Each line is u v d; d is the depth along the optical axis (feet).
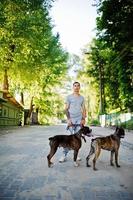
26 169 29.45
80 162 33.94
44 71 140.15
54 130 103.65
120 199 19.67
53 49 154.10
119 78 110.52
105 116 157.48
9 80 143.02
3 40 109.50
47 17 123.85
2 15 99.76
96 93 206.08
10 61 120.26
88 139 64.85
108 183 24.11
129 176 26.86
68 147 30.96
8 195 20.33
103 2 81.71
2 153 41.09
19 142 56.59
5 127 116.67
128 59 91.30
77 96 35.14
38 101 184.96
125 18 78.59
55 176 26.37
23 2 100.37
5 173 27.48
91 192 21.33
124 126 113.29
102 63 174.70
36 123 205.05
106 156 39.14
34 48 118.73
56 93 205.36
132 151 45.70
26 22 108.27
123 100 124.57
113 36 83.35
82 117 35.24
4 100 111.04
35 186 22.79
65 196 20.22
